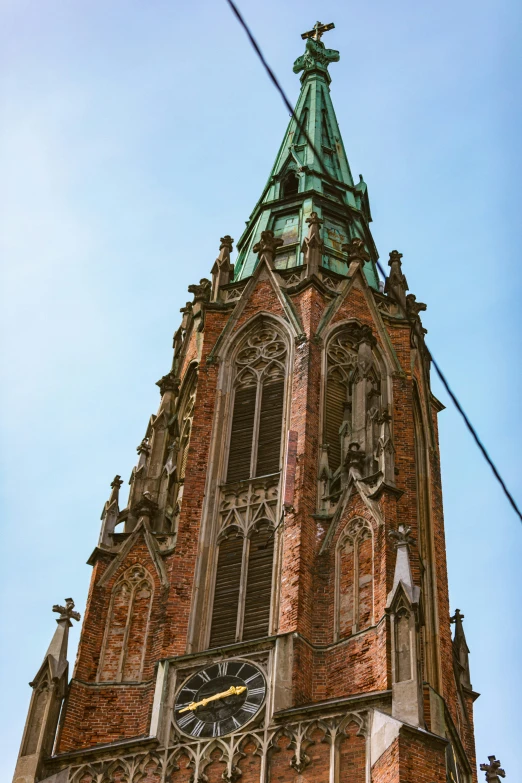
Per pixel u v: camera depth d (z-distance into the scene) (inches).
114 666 2284.7
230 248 2967.5
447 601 2541.8
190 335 2893.7
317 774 2003.0
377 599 2214.6
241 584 2345.0
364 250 2888.8
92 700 2241.6
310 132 3388.3
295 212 3139.8
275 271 2817.4
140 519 2472.9
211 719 2119.8
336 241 3063.5
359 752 2001.7
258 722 2090.3
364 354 2625.5
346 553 2317.9
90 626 2332.7
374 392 2566.4
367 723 2023.9
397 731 1958.7
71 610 2314.2
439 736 1990.7
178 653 2258.9
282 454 2519.7
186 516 2455.7
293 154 3304.6
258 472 2514.8
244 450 2561.5
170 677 2196.1
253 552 2390.5
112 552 2434.8
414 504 2507.4
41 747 2137.1
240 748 2066.9
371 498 2346.2
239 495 2485.2
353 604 2241.6
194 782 2049.7
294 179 3267.7
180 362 2874.0
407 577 2162.9
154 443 2630.4
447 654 2453.2
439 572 2561.5
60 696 2217.0
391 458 2394.2
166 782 2065.7
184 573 2373.3
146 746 2112.5
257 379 2662.4
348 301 2780.5
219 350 2721.5
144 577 2404.0
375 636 2167.8
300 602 2245.3
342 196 3211.1
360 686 2124.8
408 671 2053.4
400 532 2236.7
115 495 2519.7
